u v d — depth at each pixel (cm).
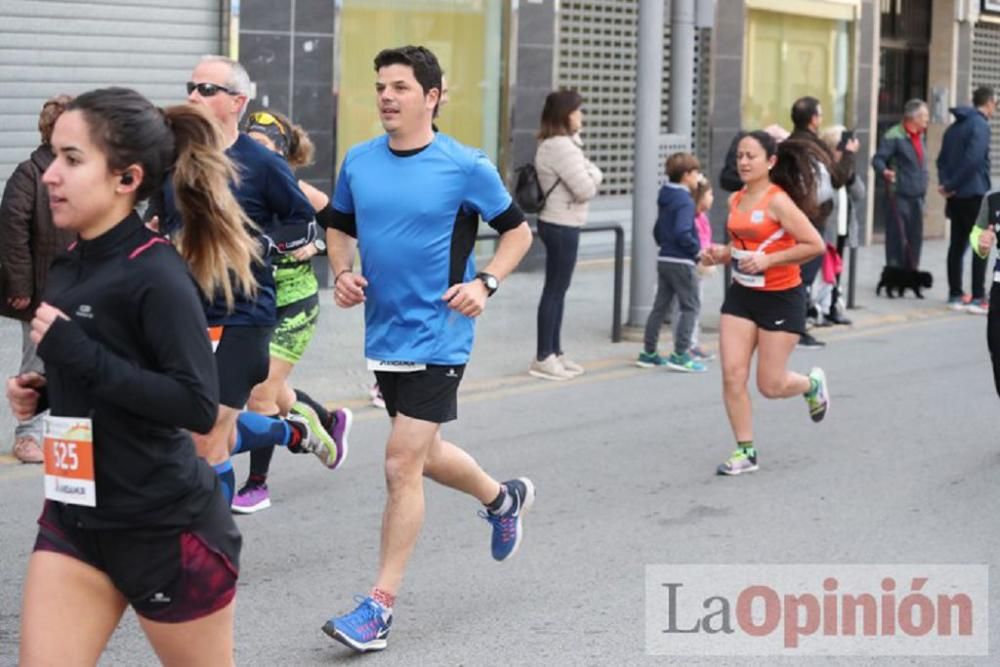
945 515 1481
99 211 701
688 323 2205
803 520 1456
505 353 2308
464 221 1098
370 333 1108
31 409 740
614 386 2116
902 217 3081
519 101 3127
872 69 4019
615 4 3322
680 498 1535
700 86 3506
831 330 2681
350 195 1130
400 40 2927
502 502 1208
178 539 721
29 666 712
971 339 2627
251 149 1188
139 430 709
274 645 1105
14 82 2381
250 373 1167
